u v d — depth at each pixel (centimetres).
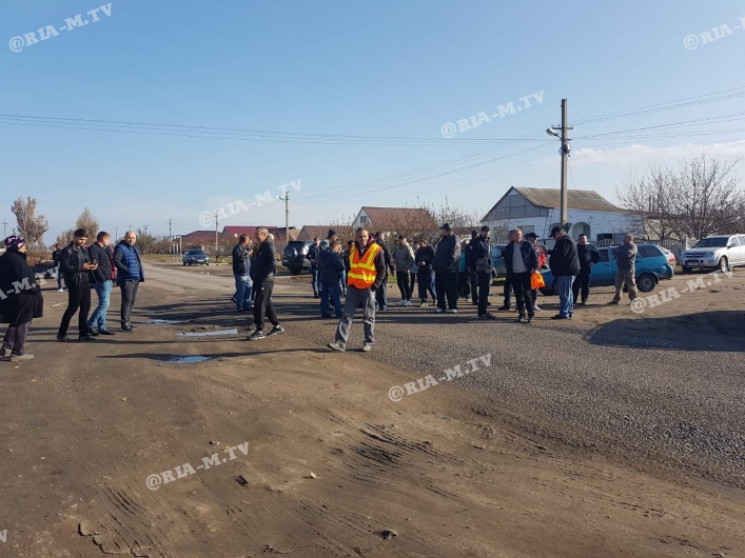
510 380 726
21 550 349
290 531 375
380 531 372
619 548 350
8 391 682
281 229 6253
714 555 343
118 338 1044
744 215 3728
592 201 5388
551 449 514
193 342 991
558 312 1302
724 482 445
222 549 354
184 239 8631
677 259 3111
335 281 1245
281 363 818
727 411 593
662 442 521
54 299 1922
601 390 675
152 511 400
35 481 442
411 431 560
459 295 1628
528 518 389
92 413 601
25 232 5662
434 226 3080
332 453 505
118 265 1104
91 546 356
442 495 425
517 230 1143
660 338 977
